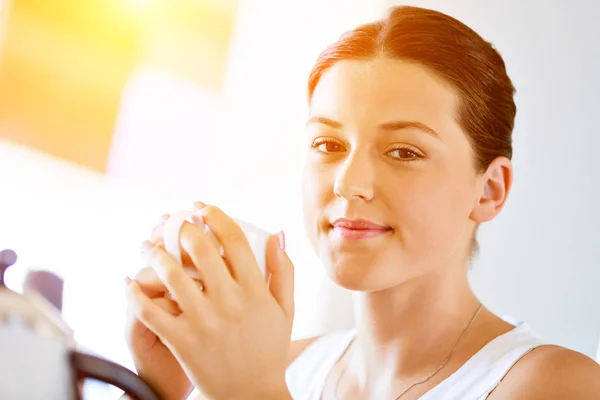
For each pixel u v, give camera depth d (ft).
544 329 4.55
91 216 5.16
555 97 4.62
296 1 5.33
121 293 5.14
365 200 2.23
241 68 5.35
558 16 4.64
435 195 2.26
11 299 1.41
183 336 1.78
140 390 1.46
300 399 2.97
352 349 2.97
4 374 1.26
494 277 4.64
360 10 5.27
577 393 2.18
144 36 5.16
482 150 2.41
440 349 2.53
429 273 2.46
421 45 2.27
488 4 4.83
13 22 5.01
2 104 5.04
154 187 5.26
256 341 1.81
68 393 1.32
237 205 5.38
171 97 5.26
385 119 2.24
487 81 2.39
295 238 5.36
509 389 2.27
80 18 5.08
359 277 2.24
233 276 1.81
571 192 4.56
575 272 4.51
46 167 5.10
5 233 5.06
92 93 5.13
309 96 2.56
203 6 5.24
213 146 5.33
